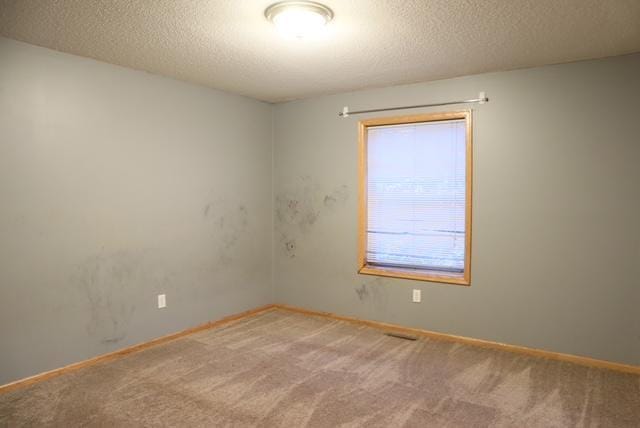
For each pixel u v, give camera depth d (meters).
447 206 3.78
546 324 3.34
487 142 3.52
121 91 3.32
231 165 4.28
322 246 4.45
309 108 4.48
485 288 3.57
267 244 4.75
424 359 3.29
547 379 2.93
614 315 3.11
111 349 3.30
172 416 2.42
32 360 2.85
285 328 4.08
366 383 2.86
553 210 3.29
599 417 2.42
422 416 2.43
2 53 2.66
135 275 3.45
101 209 3.21
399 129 3.99
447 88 3.67
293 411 2.48
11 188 2.72
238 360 3.26
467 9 2.26
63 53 2.96
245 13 2.32
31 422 2.35
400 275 3.96
